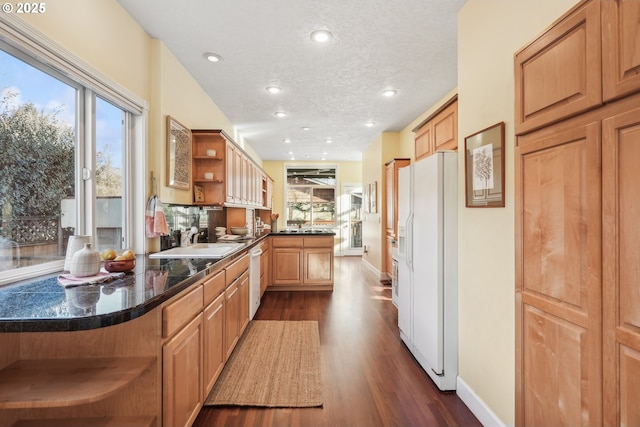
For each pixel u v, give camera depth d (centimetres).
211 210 398
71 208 174
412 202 253
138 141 230
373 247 598
